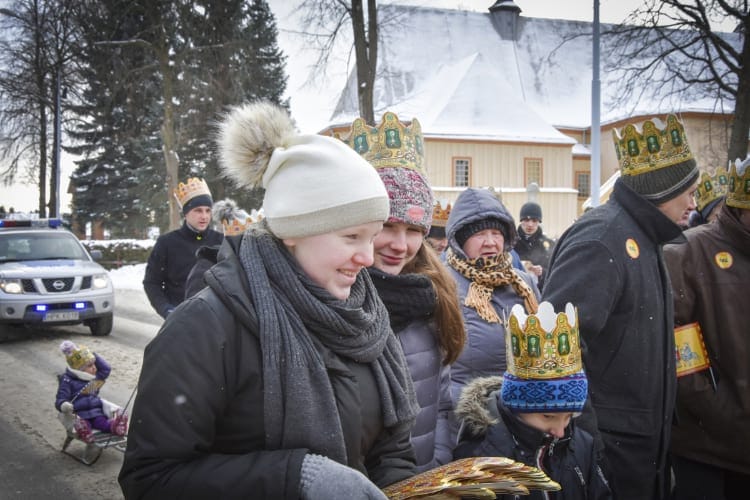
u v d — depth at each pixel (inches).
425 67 1552.7
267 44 971.9
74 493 168.7
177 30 898.7
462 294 118.0
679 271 118.6
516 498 84.9
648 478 100.8
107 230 1651.1
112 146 1568.7
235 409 55.0
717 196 192.7
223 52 904.9
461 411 93.8
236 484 50.8
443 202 161.2
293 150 58.5
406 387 65.8
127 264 1114.1
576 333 89.1
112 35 909.2
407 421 64.5
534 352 87.4
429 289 83.8
